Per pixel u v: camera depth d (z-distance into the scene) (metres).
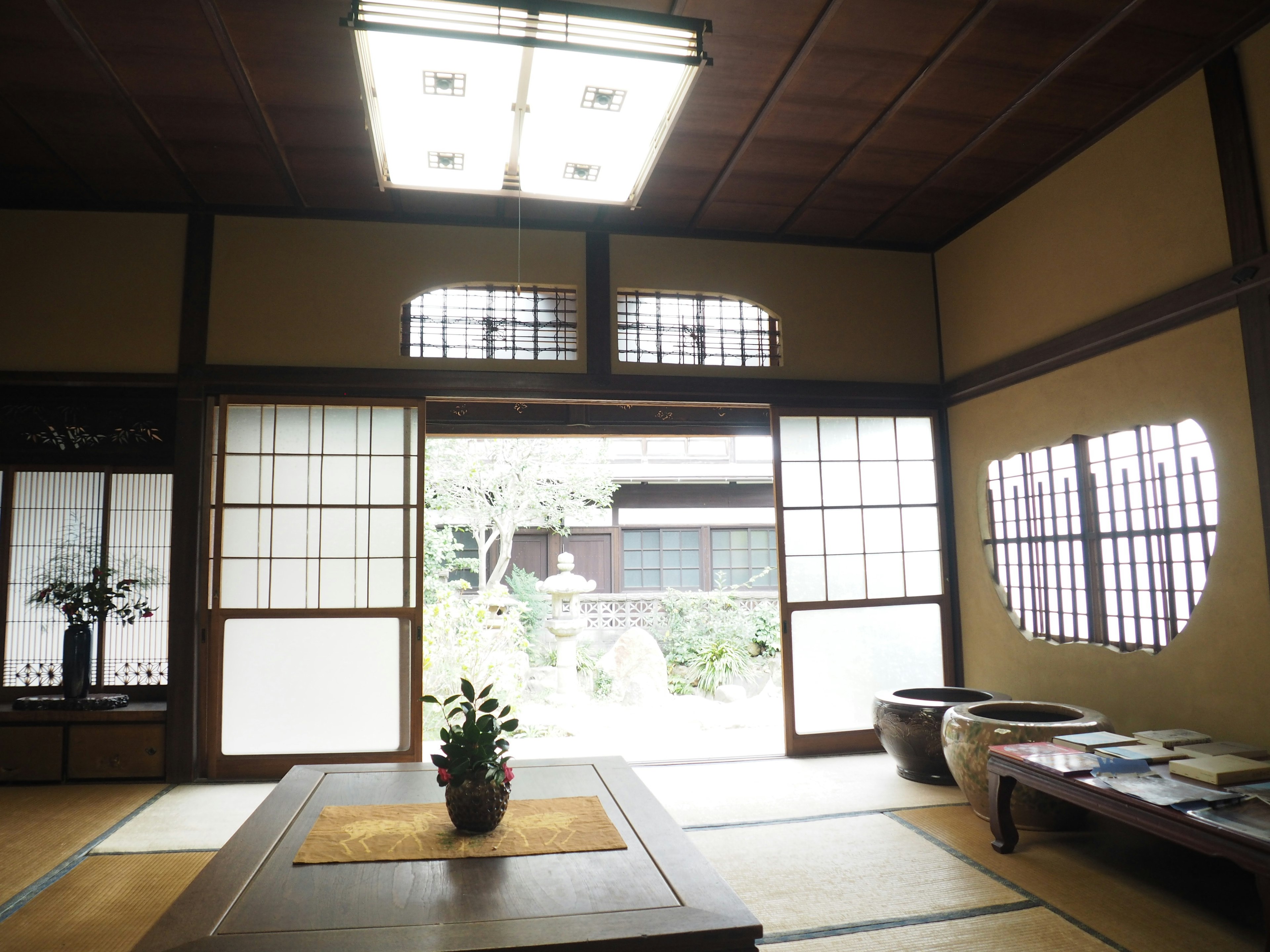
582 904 1.73
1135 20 3.21
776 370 5.03
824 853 3.15
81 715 4.19
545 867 1.94
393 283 4.69
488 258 4.80
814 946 2.39
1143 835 3.32
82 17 3.10
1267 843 2.12
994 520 4.86
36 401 4.53
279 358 4.54
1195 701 3.43
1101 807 2.63
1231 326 3.28
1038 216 4.41
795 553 4.95
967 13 3.17
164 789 4.09
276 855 2.02
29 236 4.48
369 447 4.63
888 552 5.08
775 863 3.06
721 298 5.11
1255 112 3.21
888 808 3.72
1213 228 3.38
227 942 1.55
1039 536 4.43
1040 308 4.38
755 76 3.57
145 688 4.52
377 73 2.58
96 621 4.50
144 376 4.44
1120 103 3.77
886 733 4.16
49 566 4.50
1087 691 4.03
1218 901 2.68
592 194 3.26
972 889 2.79
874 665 4.96
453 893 1.79
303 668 4.43
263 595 4.45
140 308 4.50
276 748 4.36
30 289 4.45
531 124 2.83
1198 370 3.43
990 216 4.81
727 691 7.95
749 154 4.20
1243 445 3.23
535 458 8.95
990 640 4.79
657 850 2.05
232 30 3.18
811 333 5.12
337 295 4.64
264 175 4.29
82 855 3.16
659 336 5.00
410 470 4.64
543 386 4.73
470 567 9.10
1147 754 2.97
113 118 3.76
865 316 5.21
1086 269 4.06
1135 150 3.77
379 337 4.64
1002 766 3.11
